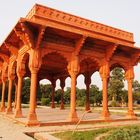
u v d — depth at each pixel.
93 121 11.16
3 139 6.45
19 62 11.98
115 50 13.04
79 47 11.09
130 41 13.73
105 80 12.40
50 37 10.73
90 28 12.17
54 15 10.88
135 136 6.66
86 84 18.23
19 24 9.76
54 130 8.32
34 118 9.53
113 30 13.21
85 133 7.50
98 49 12.45
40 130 8.23
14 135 7.13
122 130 7.62
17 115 11.59
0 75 17.92
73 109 10.77
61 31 10.29
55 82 22.22
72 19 11.51
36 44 10.10
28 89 41.28
